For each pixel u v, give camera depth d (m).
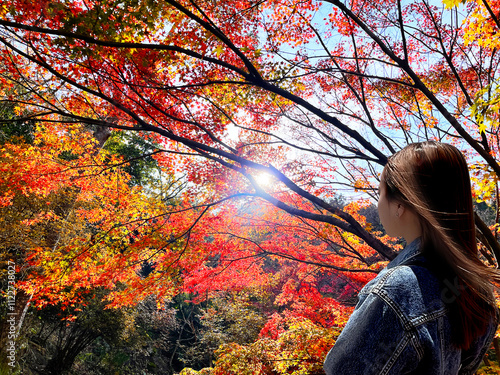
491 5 3.27
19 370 8.90
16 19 2.49
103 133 8.48
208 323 16.48
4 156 5.91
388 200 0.66
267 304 13.70
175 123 3.94
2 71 3.81
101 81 3.49
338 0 2.77
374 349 0.48
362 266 5.70
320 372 4.43
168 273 4.80
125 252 4.62
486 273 0.54
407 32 4.18
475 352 0.61
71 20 2.17
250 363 5.26
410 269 0.54
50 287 5.06
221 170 4.25
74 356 13.74
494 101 2.09
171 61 3.58
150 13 2.43
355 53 3.86
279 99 4.41
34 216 8.94
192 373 6.86
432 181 0.58
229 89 4.19
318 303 6.13
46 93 4.30
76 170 5.51
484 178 3.54
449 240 0.53
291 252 5.48
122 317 14.30
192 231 4.69
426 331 0.48
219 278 5.48
